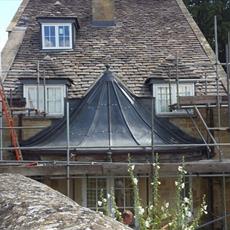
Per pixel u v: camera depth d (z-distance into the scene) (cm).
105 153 1672
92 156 1684
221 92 2105
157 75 2138
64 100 1970
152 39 2394
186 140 1847
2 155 1952
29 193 393
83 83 2158
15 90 2114
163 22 2505
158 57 2284
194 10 3753
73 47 2319
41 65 2153
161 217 999
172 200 1817
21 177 482
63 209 340
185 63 2223
